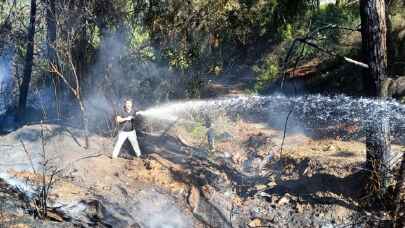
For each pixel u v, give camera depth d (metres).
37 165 10.88
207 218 9.55
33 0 15.32
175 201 10.04
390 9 16.81
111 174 10.89
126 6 15.30
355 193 9.34
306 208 9.45
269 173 10.84
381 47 8.58
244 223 9.38
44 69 15.20
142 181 10.63
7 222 8.81
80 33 13.90
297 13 20.64
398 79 13.56
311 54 19.69
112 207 9.66
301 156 10.91
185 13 14.80
